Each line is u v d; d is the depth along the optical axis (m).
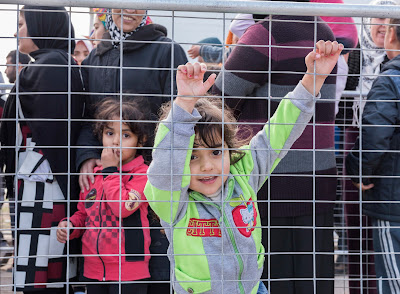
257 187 2.12
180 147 1.79
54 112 2.56
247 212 2.03
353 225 3.41
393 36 3.12
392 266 2.73
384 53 3.87
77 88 2.64
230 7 1.70
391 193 2.74
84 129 2.65
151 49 2.67
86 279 2.46
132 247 2.41
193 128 1.82
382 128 2.67
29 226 2.50
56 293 2.55
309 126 2.41
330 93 2.47
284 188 2.38
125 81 2.62
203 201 1.98
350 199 3.39
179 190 1.85
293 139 2.04
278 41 2.36
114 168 2.51
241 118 2.46
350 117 3.59
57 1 1.65
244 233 2.01
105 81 2.64
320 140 2.43
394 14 1.77
